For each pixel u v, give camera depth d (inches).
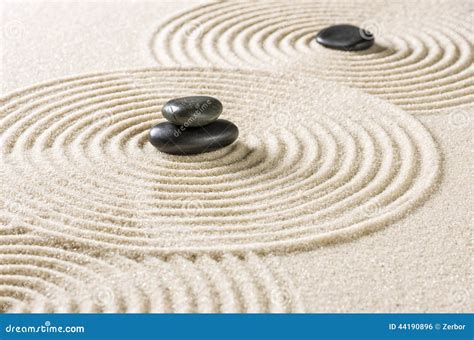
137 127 79.3
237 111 83.3
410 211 66.2
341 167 73.0
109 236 62.2
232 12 111.0
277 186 70.2
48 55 96.7
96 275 57.9
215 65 93.7
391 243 62.0
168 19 108.1
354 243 62.0
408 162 73.5
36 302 55.5
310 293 56.4
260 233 62.7
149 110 82.8
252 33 104.6
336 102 85.4
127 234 62.7
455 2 116.2
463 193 69.0
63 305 55.1
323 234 62.2
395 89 89.0
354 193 68.7
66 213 65.3
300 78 90.4
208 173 72.1
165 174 71.8
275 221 64.7
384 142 77.3
